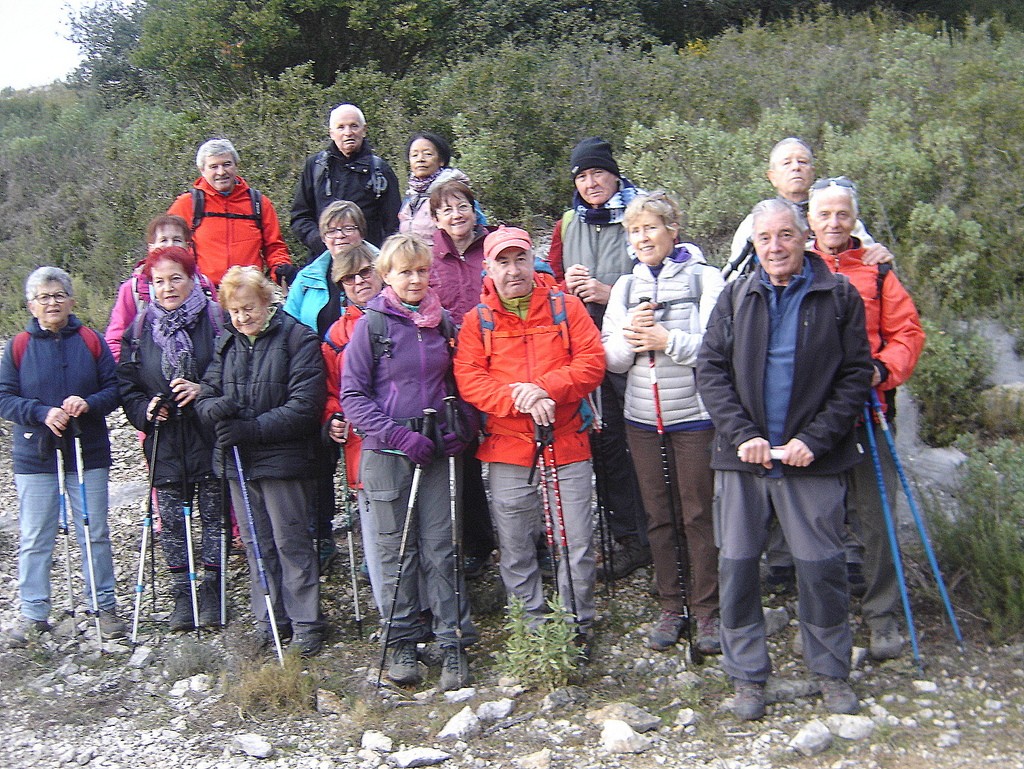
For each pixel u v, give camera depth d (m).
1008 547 4.36
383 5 12.05
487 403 4.27
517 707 4.17
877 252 4.25
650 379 4.42
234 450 4.61
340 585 5.38
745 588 3.93
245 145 9.36
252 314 4.53
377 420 4.25
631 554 5.21
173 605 5.25
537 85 10.21
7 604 5.33
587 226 4.97
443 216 4.85
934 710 3.86
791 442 3.79
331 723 4.17
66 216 10.66
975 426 5.72
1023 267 6.52
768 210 3.79
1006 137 7.61
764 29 13.39
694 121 9.67
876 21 13.85
